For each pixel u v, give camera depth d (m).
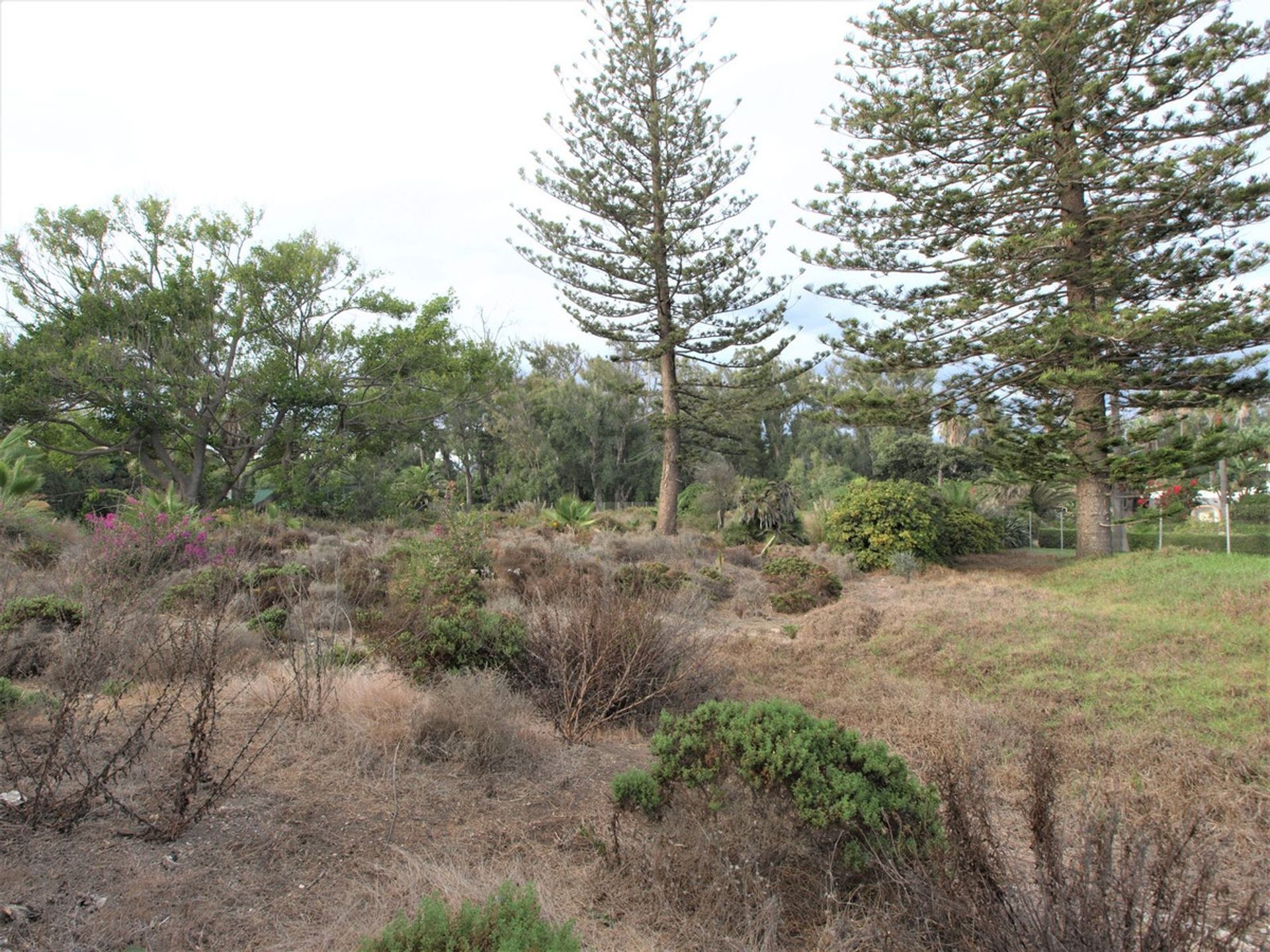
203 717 3.17
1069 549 20.88
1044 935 2.08
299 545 14.20
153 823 3.02
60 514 22.00
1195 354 13.20
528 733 4.59
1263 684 5.42
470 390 26.78
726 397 24.06
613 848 3.08
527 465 37.19
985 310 15.16
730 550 16.70
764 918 2.59
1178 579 10.70
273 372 22.16
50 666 4.52
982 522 17.84
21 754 3.31
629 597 5.93
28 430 14.61
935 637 7.31
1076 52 13.02
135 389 20.66
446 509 7.99
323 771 3.76
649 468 43.06
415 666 5.22
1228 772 3.98
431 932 1.91
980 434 16.84
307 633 5.59
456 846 3.13
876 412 16.36
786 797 3.04
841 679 6.31
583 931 2.57
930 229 15.27
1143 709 5.16
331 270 24.44
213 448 24.06
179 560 8.88
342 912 2.52
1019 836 3.24
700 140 22.61
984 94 13.78
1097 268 14.13
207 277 22.75
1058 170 14.16
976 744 4.10
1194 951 2.06
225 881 2.69
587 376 44.50
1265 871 2.88
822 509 19.98
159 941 2.32
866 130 15.07
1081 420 14.00
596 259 22.70
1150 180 13.28
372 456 26.33
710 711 3.32
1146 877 2.42
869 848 2.78
